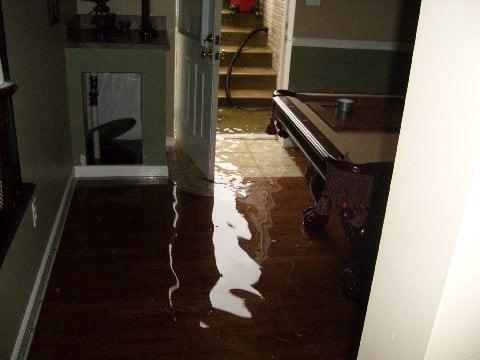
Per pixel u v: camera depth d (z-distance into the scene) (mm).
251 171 3838
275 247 2797
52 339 2000
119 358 1924
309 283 2482
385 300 1171
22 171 1979
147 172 3615
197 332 2096
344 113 2729
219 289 2395
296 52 4090
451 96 896
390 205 1122
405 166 1050
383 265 1171
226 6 6566
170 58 3969
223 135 4586
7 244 1457
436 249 970
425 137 975
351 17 4051
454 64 882
